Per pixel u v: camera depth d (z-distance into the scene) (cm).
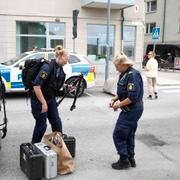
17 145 603
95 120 822
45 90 516
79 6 1891
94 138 662
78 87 556
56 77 514
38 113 512
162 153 584
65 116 859
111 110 952
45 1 1822
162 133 721
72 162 482
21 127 731
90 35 1945
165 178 476
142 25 2059
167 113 945
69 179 460
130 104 474
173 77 2088
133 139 507
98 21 1944
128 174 485
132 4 1844
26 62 520
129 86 462
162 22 3775
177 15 3588
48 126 727
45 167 455
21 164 483
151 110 986
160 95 1319
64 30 1888
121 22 1991
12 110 923
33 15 1808
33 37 1842
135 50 2062
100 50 1980
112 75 1912
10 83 1096
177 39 3594
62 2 1852
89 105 1025
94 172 488
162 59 2905
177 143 648
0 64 1150
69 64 1159
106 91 1296
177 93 1390
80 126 758
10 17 1769
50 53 1155
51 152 461
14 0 1764
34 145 486
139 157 560
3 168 494
